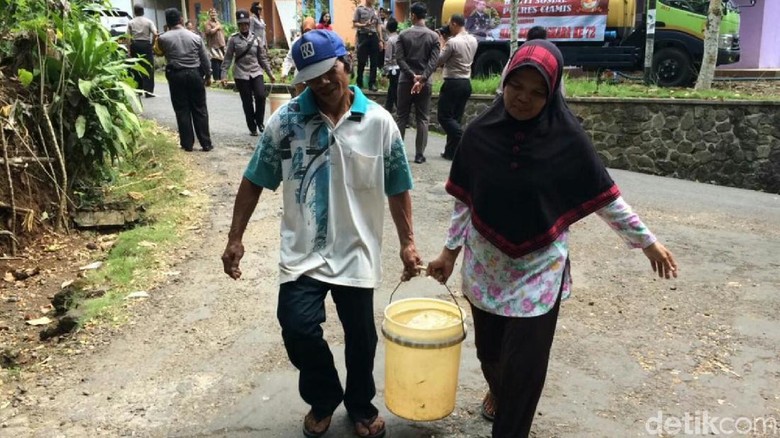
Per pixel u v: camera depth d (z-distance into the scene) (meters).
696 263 5.11
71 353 3.72
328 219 2.59
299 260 2.61
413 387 2.70
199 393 3.28
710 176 9.88
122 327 4.00
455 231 2.61
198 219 5.98
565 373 3.43
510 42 12.03
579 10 12.40
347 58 2.52
